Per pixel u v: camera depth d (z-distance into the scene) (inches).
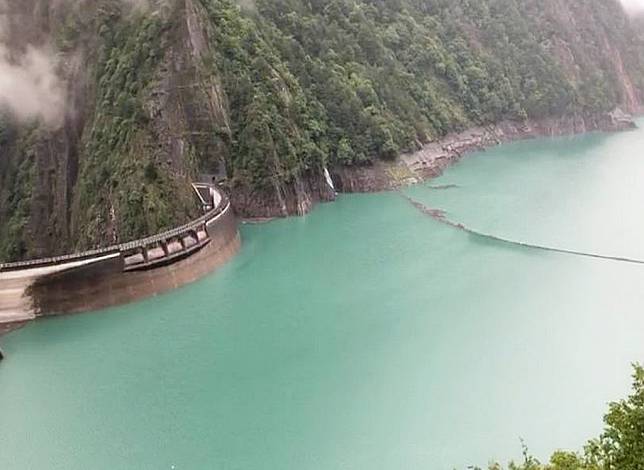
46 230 4864.7
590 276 3654.0
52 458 2224.4
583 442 2284.7
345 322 3142.2
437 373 2709.2
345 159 5447.8
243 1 5610.2
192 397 2554.1
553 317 3186.5
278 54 5516.7
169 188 4397.1
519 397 2544.3
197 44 4808.1
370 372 2719.0
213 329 3088.1
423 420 2406.5
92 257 3356.3
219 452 2236.7
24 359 2837.1
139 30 4817.9
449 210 4845.0
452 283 3575.3
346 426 2369.6
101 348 2920.8
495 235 4288.9
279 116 5004.9
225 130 4766.2
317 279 3656.5
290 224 4665.4
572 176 5713.6
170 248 3624.5
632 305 3294.8
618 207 4825.3
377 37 6673.2
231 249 4077.3
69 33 5147.6
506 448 2253.9
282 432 2340.1
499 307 3289.9
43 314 3181.6
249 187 4766.2
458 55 7514.8
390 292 3467.0
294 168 4913.9
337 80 5753.0
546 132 7578.7
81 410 2482.8
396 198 5246.1
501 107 7372.1
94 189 4586.6
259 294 3464.6
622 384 2628.0
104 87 4832.7
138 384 2640.3
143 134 4525.1
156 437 2324.1
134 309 3302.2
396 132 5871.1
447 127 6633.9
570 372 2714.1
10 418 2432.3
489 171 5989.2
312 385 2632.9
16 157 5083.7
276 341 2967.5
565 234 4276.6
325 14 6446.9
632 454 1294.3
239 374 2704.2
